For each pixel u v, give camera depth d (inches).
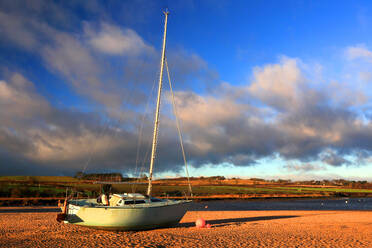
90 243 510.9
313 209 1840.6
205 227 785.6
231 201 2623.0
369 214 1405.0
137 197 723.4
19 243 518.9
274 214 1352.1
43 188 2436.0
